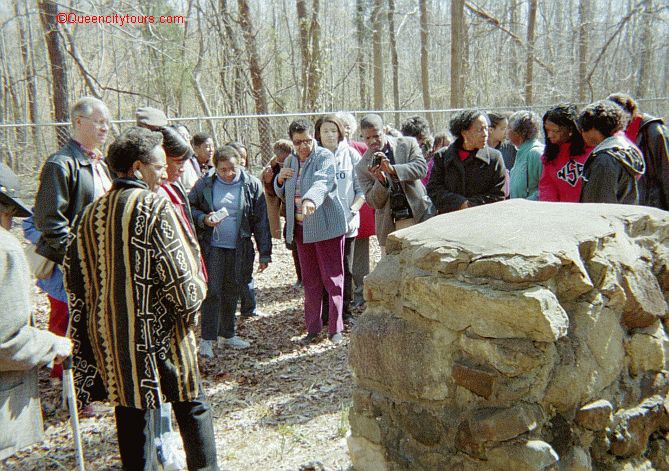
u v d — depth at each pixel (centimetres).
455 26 1806
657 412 256
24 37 2348
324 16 2498
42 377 464
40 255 389
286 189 524
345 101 3119
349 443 288
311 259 525
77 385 291
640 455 252
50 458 352
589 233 244
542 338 216
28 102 2264
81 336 290
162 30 1845
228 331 526
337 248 516
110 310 272
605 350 240
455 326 238
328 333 533
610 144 359
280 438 360
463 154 459
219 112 2286
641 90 2553
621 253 252
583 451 234
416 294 252
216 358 505
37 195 380
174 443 342
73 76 2153
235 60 1728
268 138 1299
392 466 268
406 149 516
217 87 2230
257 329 573
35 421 250
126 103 2328
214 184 514
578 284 230
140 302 270
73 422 294
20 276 232
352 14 2586
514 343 221
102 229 274
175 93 2016
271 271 791
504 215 277
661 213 280
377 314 276
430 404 250
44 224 377
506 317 221
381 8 2191
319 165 505
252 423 386
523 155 511
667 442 261
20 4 2186
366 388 280
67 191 382
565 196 417
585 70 2312
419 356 251
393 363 263
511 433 221
